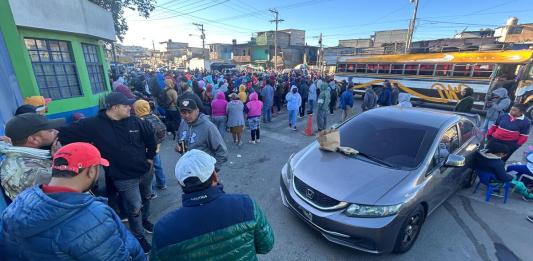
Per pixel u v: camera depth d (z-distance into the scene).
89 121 2.62
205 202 1.32
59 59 7.06
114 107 2.61
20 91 4.21
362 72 16.83
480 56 11.66
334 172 3.20
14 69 4.45
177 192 4.51
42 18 6.05
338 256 3.03
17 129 2.04
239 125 6.86
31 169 2.01
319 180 3.12
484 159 4.23
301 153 3.87
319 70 36.38
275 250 3.12
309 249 3.14
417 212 3.07
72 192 1.23
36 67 6.41
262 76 17.61
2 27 4.43
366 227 2.69
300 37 55.53
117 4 19.84
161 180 4.55
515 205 4.17
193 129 3.18
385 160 3.38
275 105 12.17
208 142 3.16
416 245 3.21
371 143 3.70
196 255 1.30
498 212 3.96
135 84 12.41
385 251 2.80
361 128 4.05
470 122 4.45
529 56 10.27
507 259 3.01
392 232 2.75
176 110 7.23
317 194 3.00
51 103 6.77
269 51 48.47
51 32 6.62
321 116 8.44
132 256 1.46
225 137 7.88
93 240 1.17
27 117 2.10
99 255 1.18
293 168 3.53
